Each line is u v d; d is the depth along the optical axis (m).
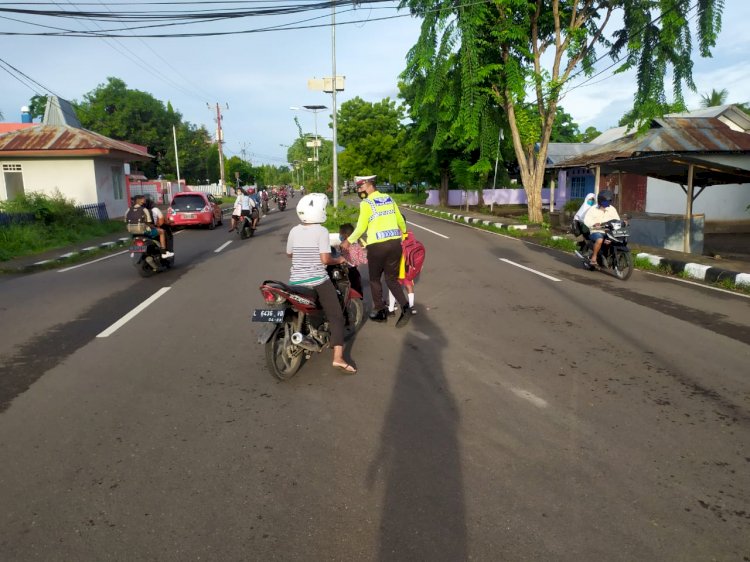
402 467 3.40
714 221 20.81
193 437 3.84
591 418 4.06
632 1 18.00
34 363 5.52
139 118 56.31
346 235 6.90
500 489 3.15
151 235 10.79
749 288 8.75
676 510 2.94
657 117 19.02
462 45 18.81
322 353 5.69
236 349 5.86
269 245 15.90
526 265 11.52
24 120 34.47
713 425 3.94
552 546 2.66
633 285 9.29
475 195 39.41
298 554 2.63
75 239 17.98
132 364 5.42
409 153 39.88
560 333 6.32
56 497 3.13
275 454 3.59
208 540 2.74
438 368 5.18
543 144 20.33
